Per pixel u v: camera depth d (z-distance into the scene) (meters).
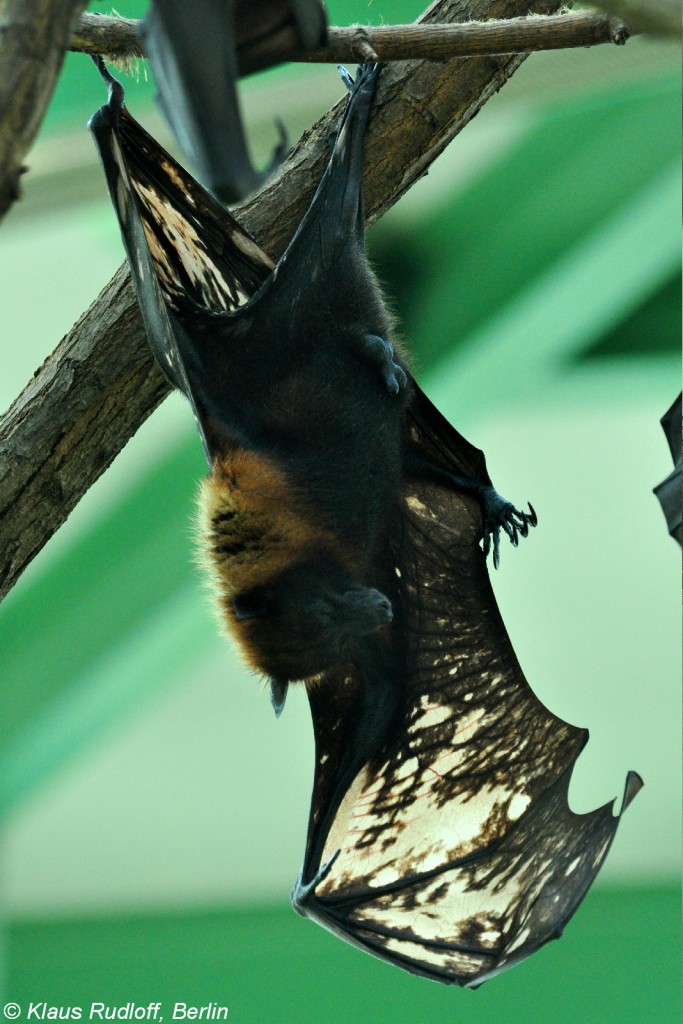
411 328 16.23
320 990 18.25
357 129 7.07
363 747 7.50
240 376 7.03
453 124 7.34
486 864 7.29
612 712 19.31
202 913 18.98
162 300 5.99
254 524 7.04
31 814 19.06
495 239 16.11
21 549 7.21
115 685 15.89
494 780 7.50
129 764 19.50
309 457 7.11
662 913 18.16
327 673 7.50
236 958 18.61
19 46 3.81
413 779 7.49
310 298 6.98
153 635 15.84
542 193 15.91
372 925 7.14
